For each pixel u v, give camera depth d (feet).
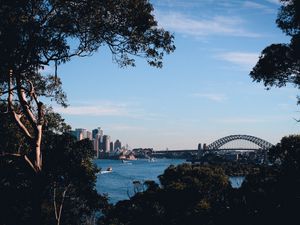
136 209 173.06
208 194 203.82
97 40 55.47
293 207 128.57
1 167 80.07
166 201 179.32
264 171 171.73
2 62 49.39
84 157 111.34
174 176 216.13
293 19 70.85
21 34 48.29
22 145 90.12
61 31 50.80
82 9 50.88
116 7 52.49
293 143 157.48
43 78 72.69
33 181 55.42
